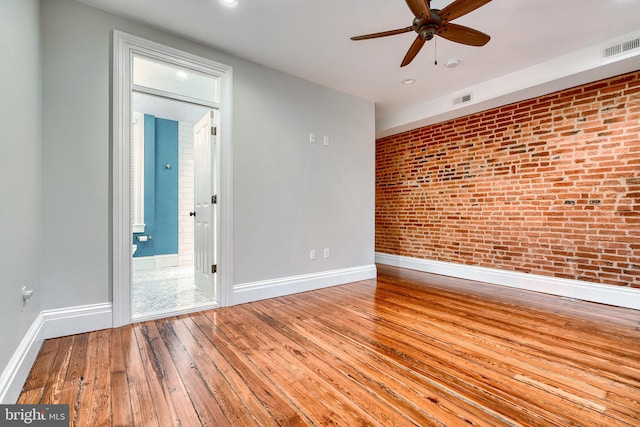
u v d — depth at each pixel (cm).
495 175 388
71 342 206
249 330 232
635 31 260
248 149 307
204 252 335
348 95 400
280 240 332
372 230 430
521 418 133
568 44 282
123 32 238
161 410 137
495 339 217
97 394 149
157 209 517
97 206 228
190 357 188
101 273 230
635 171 284
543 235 345
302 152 352
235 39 271
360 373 170
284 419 132
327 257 376
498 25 252
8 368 137
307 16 239
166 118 526
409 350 199
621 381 163
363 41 274
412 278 422
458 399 147
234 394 150
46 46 210
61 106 215
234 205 297
